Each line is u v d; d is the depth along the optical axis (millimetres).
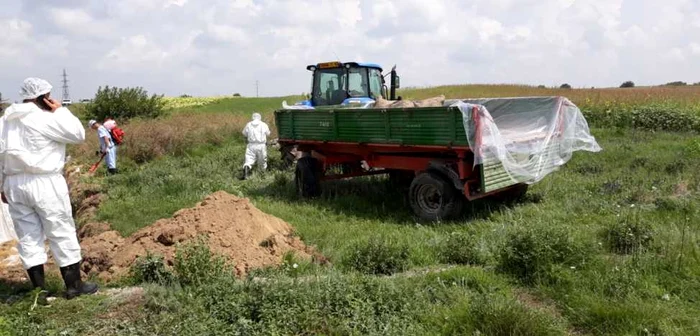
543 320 4203
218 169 13914
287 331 4230
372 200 9695
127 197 10859
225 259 5812
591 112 18500
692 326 4148
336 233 7520
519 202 8836
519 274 5391
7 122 4996
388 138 8586
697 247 5602
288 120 10930
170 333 4215
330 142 9812
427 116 7902
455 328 4219
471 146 7312
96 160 16203
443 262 6199
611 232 6340
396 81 12320
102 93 28094
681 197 8016
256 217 6941
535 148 8375
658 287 4855
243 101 44750
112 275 5926
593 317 4371
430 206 8367
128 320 4543
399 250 6172
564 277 5102
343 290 4754
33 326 4352
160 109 29203
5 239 8984
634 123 17344
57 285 5609
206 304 4730
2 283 5859
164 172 13305
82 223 9633
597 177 10180
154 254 5906
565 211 7973
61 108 5230
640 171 10375
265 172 13234
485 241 6539
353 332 4211
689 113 17109
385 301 4684
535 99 9266
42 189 5039
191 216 6852
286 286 4875
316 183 10250
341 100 12156
